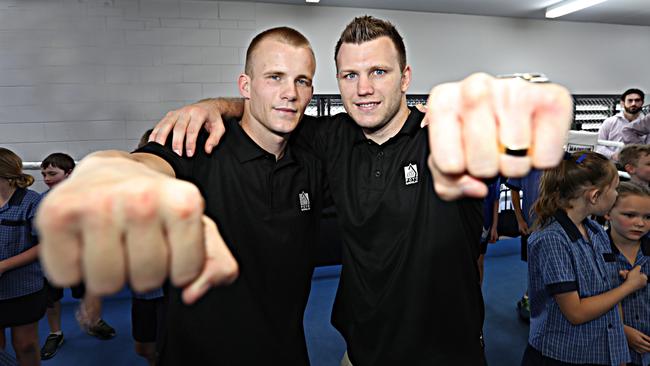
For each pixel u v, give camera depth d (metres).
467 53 6.34
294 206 1.17
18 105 4.73
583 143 4.01
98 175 0.35
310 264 1.24
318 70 5.71
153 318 2.04
